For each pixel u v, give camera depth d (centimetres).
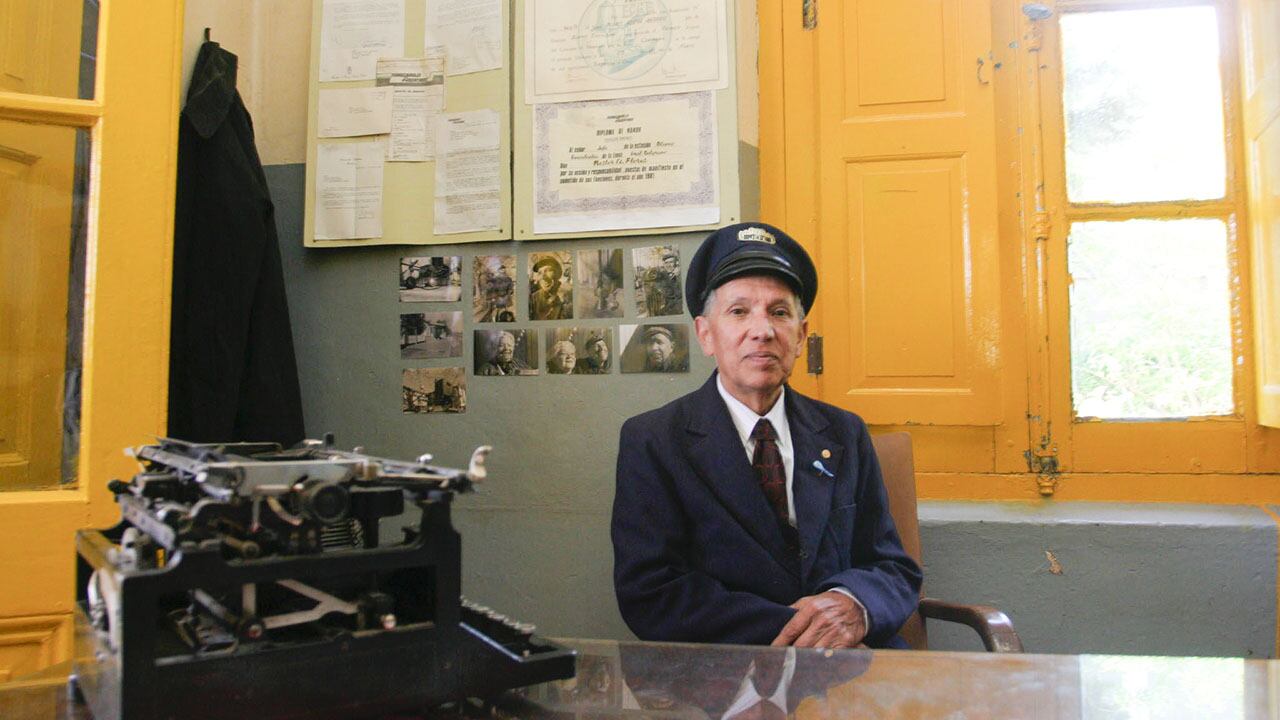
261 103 220
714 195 200
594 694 76
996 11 217
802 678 81
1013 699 74
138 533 71
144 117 152
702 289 162
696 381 199
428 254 213
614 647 93
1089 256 212
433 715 70
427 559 69
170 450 81
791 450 154
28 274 148
